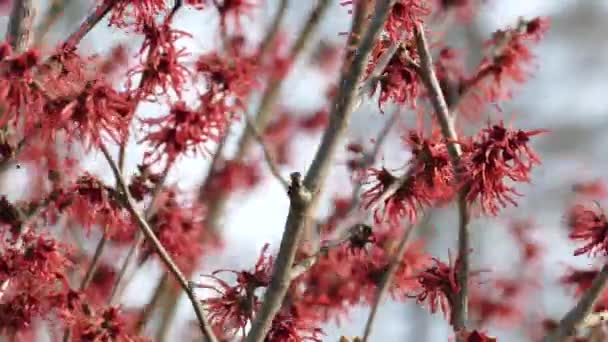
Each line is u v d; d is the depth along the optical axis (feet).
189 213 27.55
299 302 25.80
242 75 21.97
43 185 24.64
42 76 22.02
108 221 24.90
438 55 27.48
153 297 28.22
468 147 22.95
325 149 20.70
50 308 25.80
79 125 21.58
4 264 25.02
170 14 22.43
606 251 23.35
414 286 28.99
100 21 23.98
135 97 21.97
